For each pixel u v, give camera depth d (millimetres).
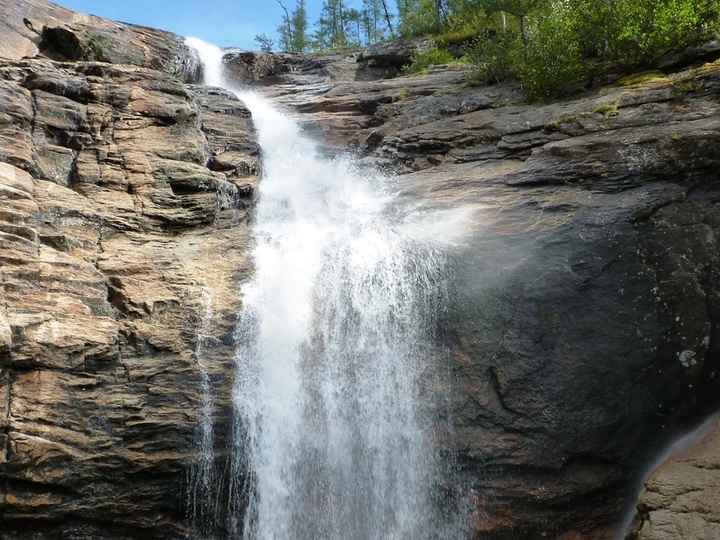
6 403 7398
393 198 11938
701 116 10562
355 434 8820
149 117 12914
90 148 11812
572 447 8352
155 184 11492
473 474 8352
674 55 12688
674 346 8703
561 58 13469
